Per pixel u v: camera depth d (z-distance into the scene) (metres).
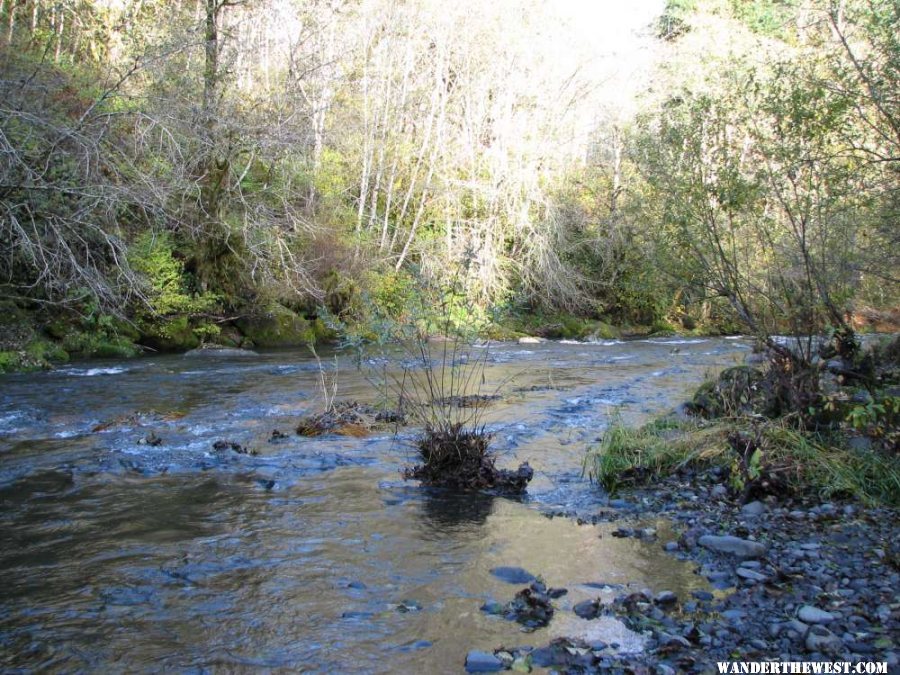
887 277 8.42
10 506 6.35
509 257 29.16
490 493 6.92
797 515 5.95
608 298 31.72
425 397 12.07
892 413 6.90
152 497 6.66
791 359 7.62
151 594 4.63
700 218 8.29
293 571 5.01
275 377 14.59
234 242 21.34
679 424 8.43
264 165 23.11
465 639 4.03
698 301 9.23
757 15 25.47
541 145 30.30
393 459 8.12
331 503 6.55
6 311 16.83
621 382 14.16
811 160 7.61
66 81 17.27
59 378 14.22
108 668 3.74
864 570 4.78
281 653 3.90
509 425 9.84
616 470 7.26
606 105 31.70
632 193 15.27
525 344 24.56
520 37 29.94
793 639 3.90
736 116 8.35
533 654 3.82
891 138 7.61
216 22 20.28
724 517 6.04
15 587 4.71
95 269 15.05
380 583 4.81
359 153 29.28
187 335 20.03
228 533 5.75
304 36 25.03
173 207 18.84
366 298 8.70
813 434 7.22
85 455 8.14
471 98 31.25
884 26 7.40
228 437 9.15
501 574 4.93
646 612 4.29
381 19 27.73
